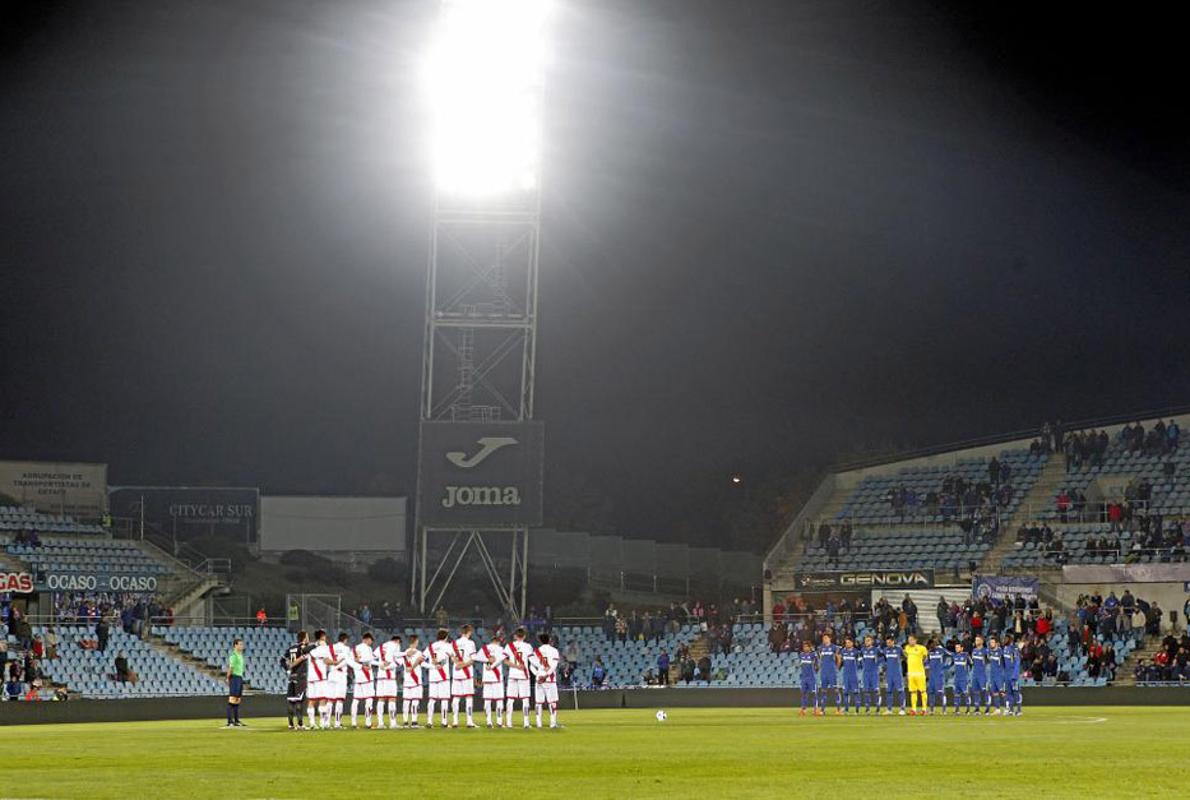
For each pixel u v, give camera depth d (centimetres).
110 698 5450
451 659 3947
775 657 6962
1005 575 7025
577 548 9275
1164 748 2812
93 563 6894
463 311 7206
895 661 4978
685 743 3034
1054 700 5959
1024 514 7481
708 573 9138
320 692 3919
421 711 5466
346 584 9006
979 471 7950
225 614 7662
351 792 1880
